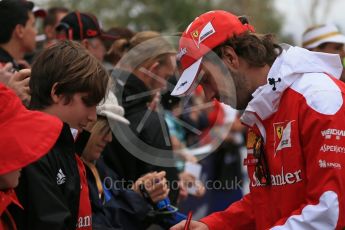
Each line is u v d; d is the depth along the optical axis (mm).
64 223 2594
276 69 2910
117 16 22734
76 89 2744
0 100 2326
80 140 3355
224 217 3512
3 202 2383
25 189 2559
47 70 2764
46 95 2777
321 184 2730
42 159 2607
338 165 2713
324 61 2959
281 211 2934
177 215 3922
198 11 21109
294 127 2840
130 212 3668
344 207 2717
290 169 2867
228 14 3129
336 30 6254
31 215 2541
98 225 3389
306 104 2807
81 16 5160
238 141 6574
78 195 2762
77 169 2783
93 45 5160
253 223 3490
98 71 2809
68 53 2779
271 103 2906
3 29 4793
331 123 2738
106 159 3898
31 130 2352
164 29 20750
